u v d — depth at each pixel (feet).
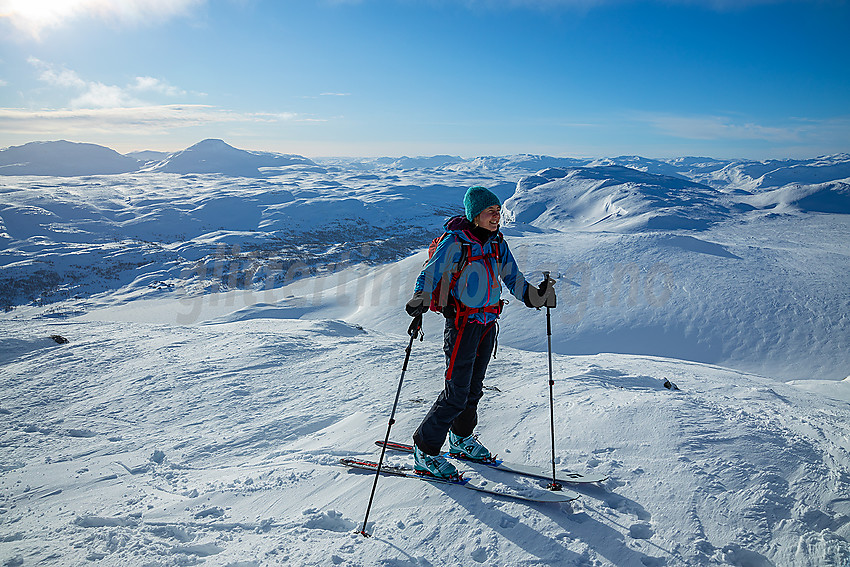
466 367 9.82
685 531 8.20
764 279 209.67
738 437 10.94
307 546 8.57
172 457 15.11
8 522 10.62
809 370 154.92
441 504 9.45
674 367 41.75
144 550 8.85
